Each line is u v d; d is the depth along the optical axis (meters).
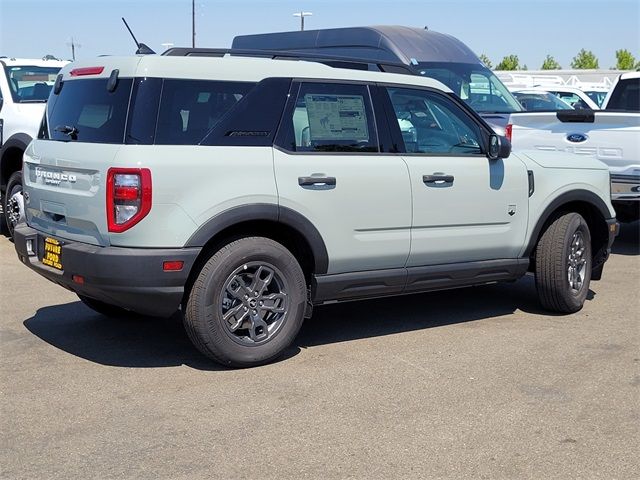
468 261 6.66
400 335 6.54
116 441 4.49
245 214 5.42
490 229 6.70
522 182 6.84
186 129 5.36
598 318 7.10
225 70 5.58
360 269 6.08
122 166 5.14
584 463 4.29
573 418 4.86
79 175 5.46
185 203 5.24
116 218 5.17
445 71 12.62
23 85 10.48
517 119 10.30
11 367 5.66
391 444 4.48
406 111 6.38
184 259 5.23
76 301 7.46
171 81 5.39
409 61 12.42
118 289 5.22
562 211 7.31
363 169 5.96
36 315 6.99
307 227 5.70
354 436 4.58
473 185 6.54
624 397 5.20
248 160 5.48
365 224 5.99
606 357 5.99
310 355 5.99
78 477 4.07
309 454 4.35
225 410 4.93
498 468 4.21
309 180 5.68
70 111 5.84
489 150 6.64
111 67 5.58
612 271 9.12
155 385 5.33
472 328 6.75
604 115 9.48
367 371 5.64
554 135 9.94
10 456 4.30
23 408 4.93
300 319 5.80
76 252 5.36
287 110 5.72
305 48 13.70
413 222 6.23
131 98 5.32
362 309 7.37
